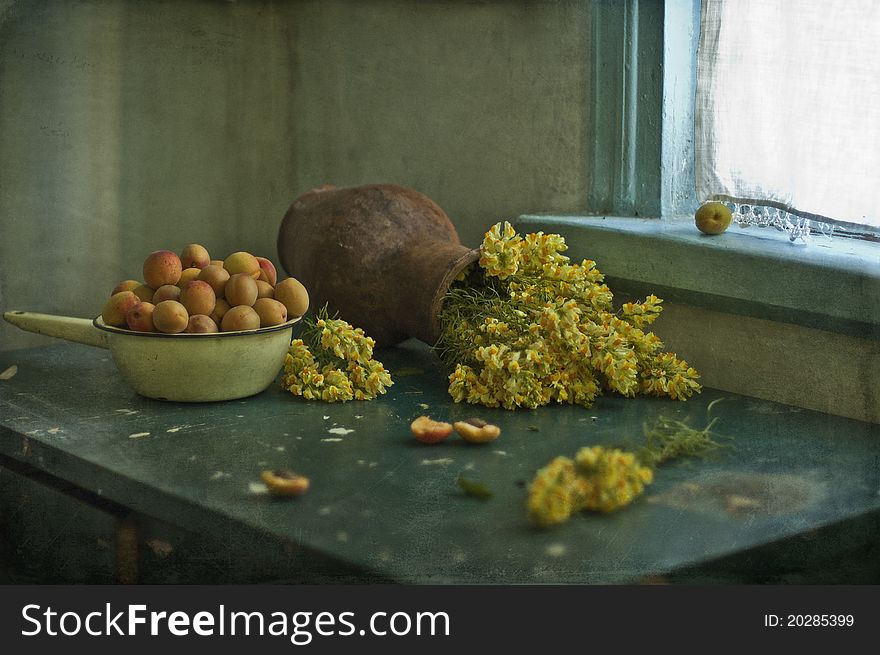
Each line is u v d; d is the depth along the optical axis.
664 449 1.22
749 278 1.42
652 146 1.71
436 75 1.93
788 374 1.43
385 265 1.59
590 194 1.79
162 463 1.18
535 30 1.79
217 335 1.36
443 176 1.95
